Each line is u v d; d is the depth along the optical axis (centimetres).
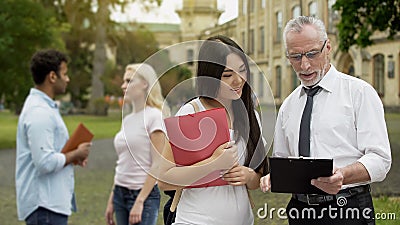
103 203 889
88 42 3938
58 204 406
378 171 266
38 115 399
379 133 272
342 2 972
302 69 276
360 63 1188
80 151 413
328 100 284
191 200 276
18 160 408
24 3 1842
